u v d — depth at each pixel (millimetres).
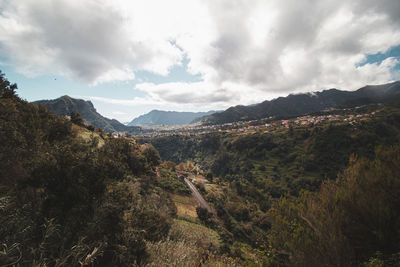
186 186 56469
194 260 5176
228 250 15766
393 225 3297
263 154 125250
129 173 27594
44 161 4449
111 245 4414
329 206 4055
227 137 182125
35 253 3010
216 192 62406
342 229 3596
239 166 122312
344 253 3338
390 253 3215
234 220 43312
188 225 24266
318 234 3654
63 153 4773
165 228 8148
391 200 3467
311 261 3445
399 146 3688
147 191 23859
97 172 4992
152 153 60000
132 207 7547
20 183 4203
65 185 4297
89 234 3996
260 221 42188
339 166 87062
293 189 80562
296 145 122312
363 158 4215
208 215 34156
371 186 3678
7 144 5477
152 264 4426
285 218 4391
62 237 3520
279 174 99000
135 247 4797
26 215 3580
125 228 5312
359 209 3615
